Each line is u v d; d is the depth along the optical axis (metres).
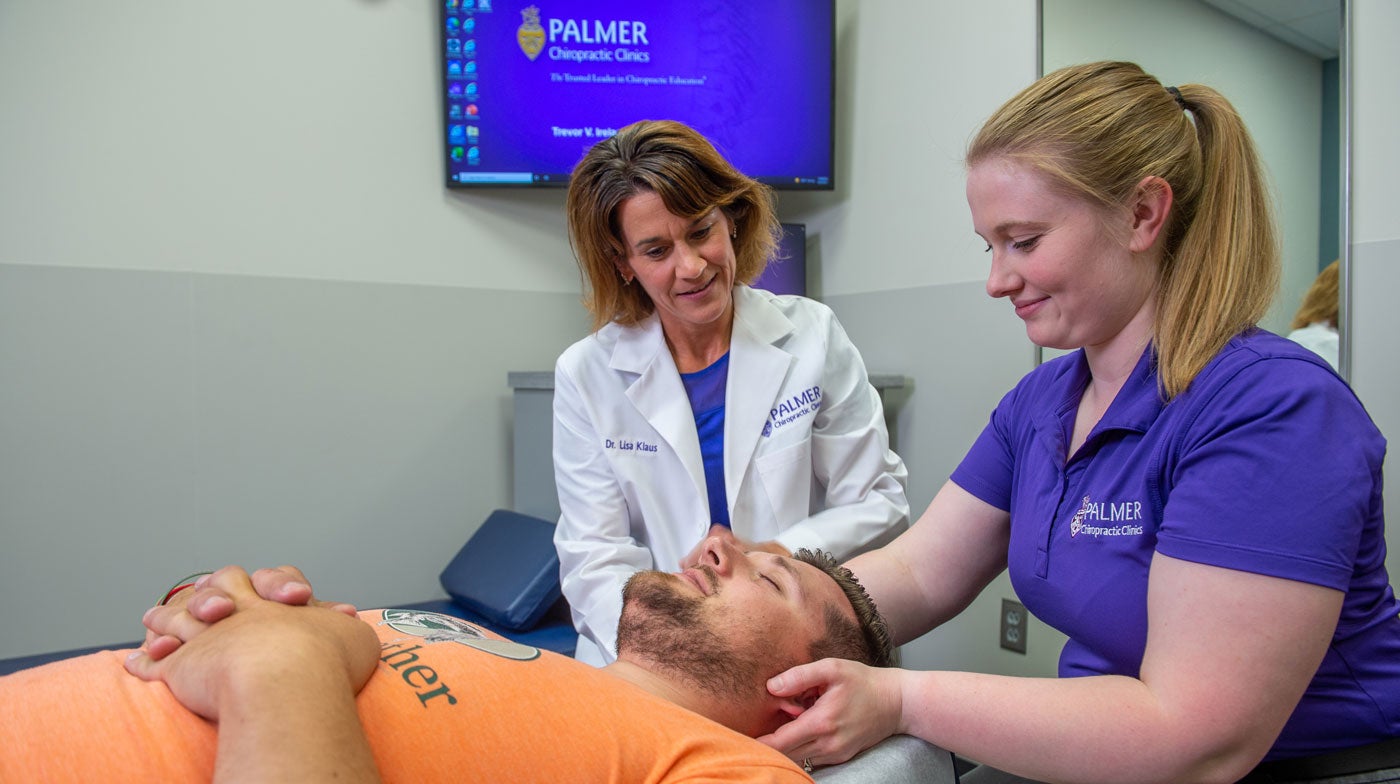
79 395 2.17
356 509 2.48
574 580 1.46
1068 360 1.08
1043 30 2.07
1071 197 0.84
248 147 2.33
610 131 2.54
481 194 2.61
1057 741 0.81
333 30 2.42
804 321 1.60
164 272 2.25
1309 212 1.68
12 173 2.10
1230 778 0.77
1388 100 1.58
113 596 2.22
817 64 2.58
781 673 0.90
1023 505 1.03
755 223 1.49
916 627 1.15
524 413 2.46
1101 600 0.91
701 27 2.54
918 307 2.45
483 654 0.73
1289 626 0.73
